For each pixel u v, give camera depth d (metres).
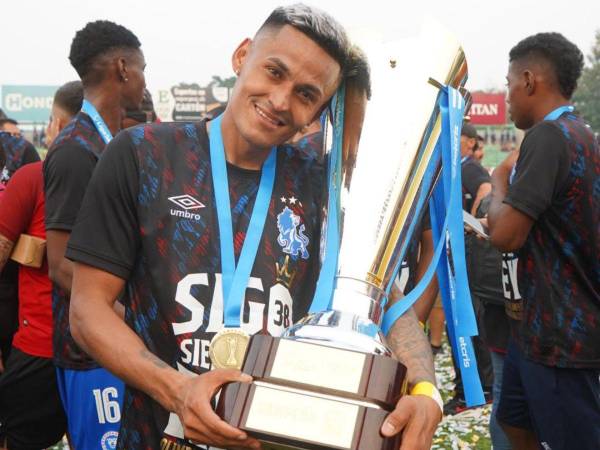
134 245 1.54
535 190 2.90
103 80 3.07
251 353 1.27
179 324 1.50
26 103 43.47
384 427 1.17
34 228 3.23
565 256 2.96
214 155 1.57
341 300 1.45
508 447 3.86
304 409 1.19
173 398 1.35
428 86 1.61
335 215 1.55
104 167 1.54
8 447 3.35
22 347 3.23
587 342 2.93
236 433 1.19
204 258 1.52
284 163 1.62
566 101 3.39
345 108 1.61
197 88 27.91
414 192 1.57
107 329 1.46
